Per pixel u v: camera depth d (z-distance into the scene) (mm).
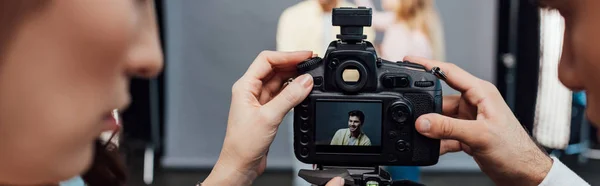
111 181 646
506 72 3566
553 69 3328
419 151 854
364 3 3053
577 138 3643
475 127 871
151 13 440
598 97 457
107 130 464
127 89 450
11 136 407
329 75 841
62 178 431
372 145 854
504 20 3525
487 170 948
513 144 898
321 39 2975
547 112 3439
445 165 3576
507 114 913
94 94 409
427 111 849
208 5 3363
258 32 3363
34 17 390
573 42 462
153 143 3650
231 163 882
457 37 3305
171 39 3406
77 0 386
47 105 400
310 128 855
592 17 438
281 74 953
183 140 3553
